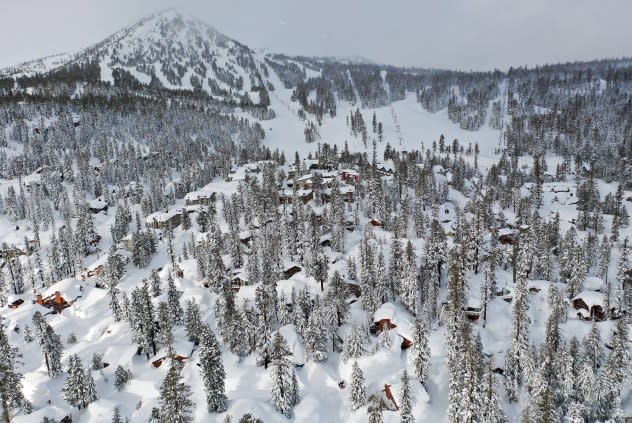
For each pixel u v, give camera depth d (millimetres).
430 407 70938
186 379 79562
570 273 109312
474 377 61062
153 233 154500
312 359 83000
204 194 191375
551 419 56406
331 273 111125
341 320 94438
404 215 137625
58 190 193125
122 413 72500
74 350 94938
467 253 104625
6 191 197750
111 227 160500
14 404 72062
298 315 90062
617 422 65812
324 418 70312
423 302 100312
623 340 70500
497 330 91938
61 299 118000
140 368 86625
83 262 144375
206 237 140750
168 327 86812
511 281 109375
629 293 97812
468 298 96750
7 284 132500
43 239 163000
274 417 67812
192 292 113062
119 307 106812
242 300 105125
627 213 165125
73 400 74312
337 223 132250
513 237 133875
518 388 74625
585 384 68438
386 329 85688
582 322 93938
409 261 96750
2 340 76438
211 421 67312
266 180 184500
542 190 189625
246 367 83562
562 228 157750
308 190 182500
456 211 154250
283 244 132250
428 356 75125
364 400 71000
